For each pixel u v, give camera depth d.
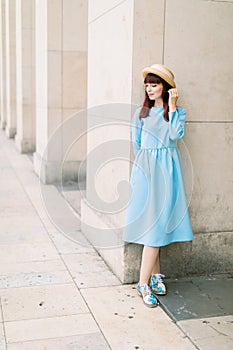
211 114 4.00
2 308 3.56
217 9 3.85
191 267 4.15
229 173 4.12
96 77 4.67
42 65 8.02
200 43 3.86
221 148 4.07
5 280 4.06
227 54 3.95
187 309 3.55
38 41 8.35
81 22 7.57
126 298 3.75
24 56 10.74
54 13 7.45
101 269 4.33
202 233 4.13
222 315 3.46
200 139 4.01
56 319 3.40
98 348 3.04
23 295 3.78
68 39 7.56
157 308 3.61
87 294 3.81
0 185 7.70
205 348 3.04
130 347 3.06
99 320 3.40
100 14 4.46
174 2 3.73
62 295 3.79
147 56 3.74
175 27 3.77
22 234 5.29
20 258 4.58
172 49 3.80
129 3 3.71
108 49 4.27
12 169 9.12
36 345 3.07
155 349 3.05
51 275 4.18
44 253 4.72
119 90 4.02
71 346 3.06
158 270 3.87
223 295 3.79
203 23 3.83
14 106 13.89
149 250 3.66
